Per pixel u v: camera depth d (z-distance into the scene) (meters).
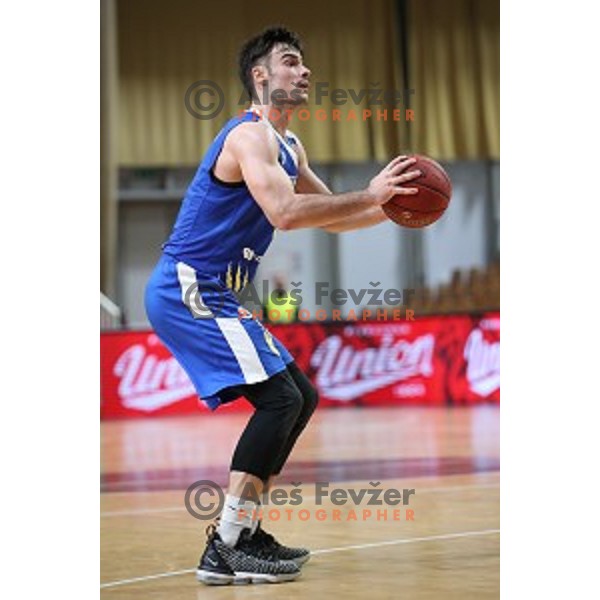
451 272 47.50
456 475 18.00
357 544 11.95
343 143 43.50
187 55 43.12
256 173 10.19
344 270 46.88
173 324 10.66
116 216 41.62
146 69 42.91
